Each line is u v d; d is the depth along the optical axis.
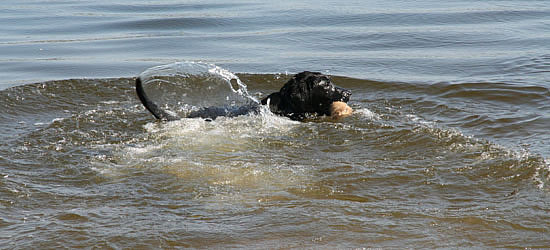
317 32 16.94
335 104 9.91
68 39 16.66
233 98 11.51
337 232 6.04
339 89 10.08
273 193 6.99
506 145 8.37
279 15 19.30
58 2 22.69
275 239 5.93
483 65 13.12
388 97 11.09
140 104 11.06
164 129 9.36
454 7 19.84
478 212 6.42
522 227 6.07
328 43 15.70
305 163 7.88
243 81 12.45
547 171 7.36
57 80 12.25
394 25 17.59
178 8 21.05
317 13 19.44
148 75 12.89
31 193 7.10
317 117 9.88
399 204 6.68
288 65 13.67
